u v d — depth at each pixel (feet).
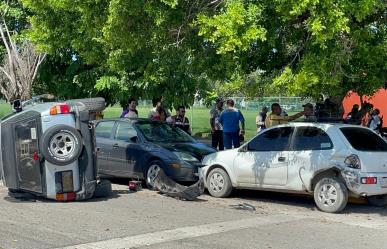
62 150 32.42
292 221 29.55
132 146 40.96
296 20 33.22
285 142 34.71
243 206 33.32
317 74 31.96
